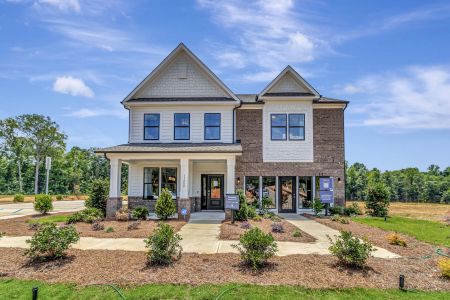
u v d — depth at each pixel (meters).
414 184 49.34
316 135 18.72
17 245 9.31
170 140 18.34
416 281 6.37
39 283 6.32
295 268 7.04
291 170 18.56
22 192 50.44
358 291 5.86
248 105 18.78
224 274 6.66
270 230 11.91
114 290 5.93
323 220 15.10
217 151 15.27
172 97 18.62
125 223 13.50
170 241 7.45
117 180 15.70
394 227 12.99
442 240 10.27
